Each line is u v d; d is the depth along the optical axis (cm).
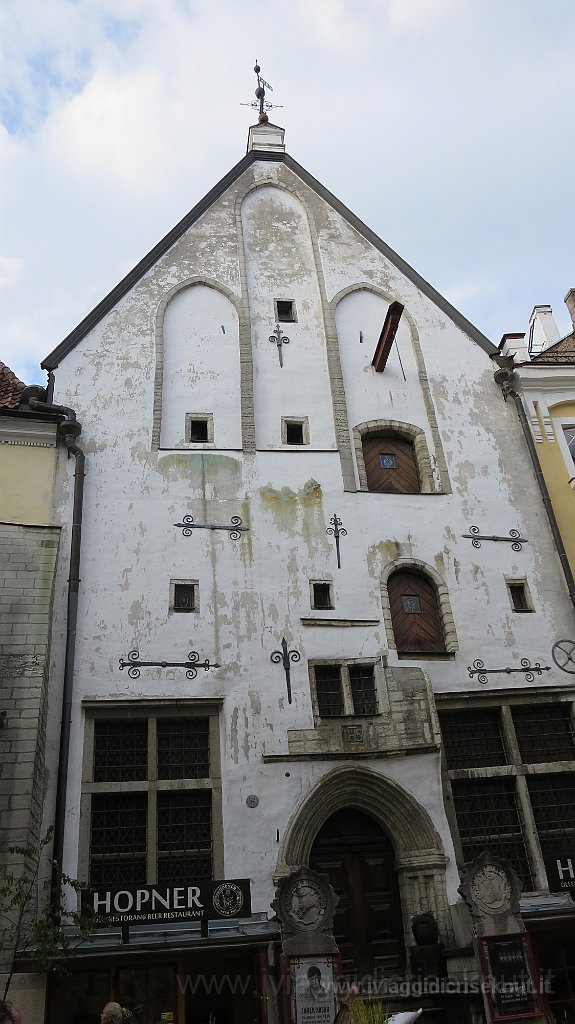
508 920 1058
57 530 1361
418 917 1198
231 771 1317
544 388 1811
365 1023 939
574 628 1543
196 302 1812
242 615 1453
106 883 1218
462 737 1441
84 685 1339
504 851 1348
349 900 1286
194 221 1919
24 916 1088
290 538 1547
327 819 1345
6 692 1196
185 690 1368
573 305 2112
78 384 1641
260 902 1220
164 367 1708
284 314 1847
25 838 1095
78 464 1529
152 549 1488
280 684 1399
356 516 1595
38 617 1275
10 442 1531
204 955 1097
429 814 1318
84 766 1280
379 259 1959
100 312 1736
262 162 2059
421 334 1869
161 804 1292
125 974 1078
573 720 1465
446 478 1677
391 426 1727
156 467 1577
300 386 1742
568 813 1395
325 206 2011
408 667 1445
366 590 1517
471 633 1507
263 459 1628
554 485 1702
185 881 1241
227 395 1697
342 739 1362
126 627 1403
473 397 1803
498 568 1588
